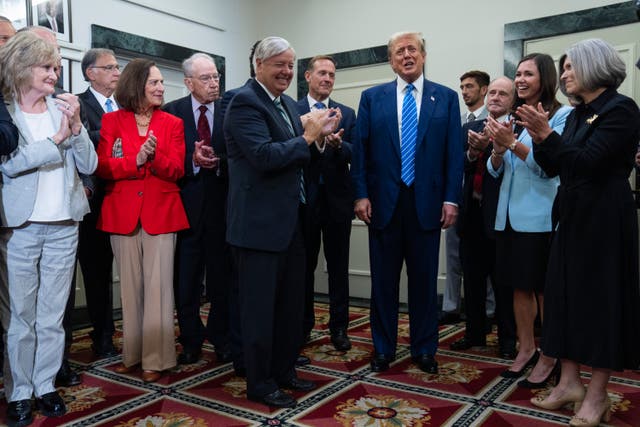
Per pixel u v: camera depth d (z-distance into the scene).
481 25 4.46
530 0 4.24
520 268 2.67
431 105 2.87
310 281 3.40
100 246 3.20
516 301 2.77
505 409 2.36
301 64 5.37
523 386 2.62
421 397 2.51
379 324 2.96
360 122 2.98
